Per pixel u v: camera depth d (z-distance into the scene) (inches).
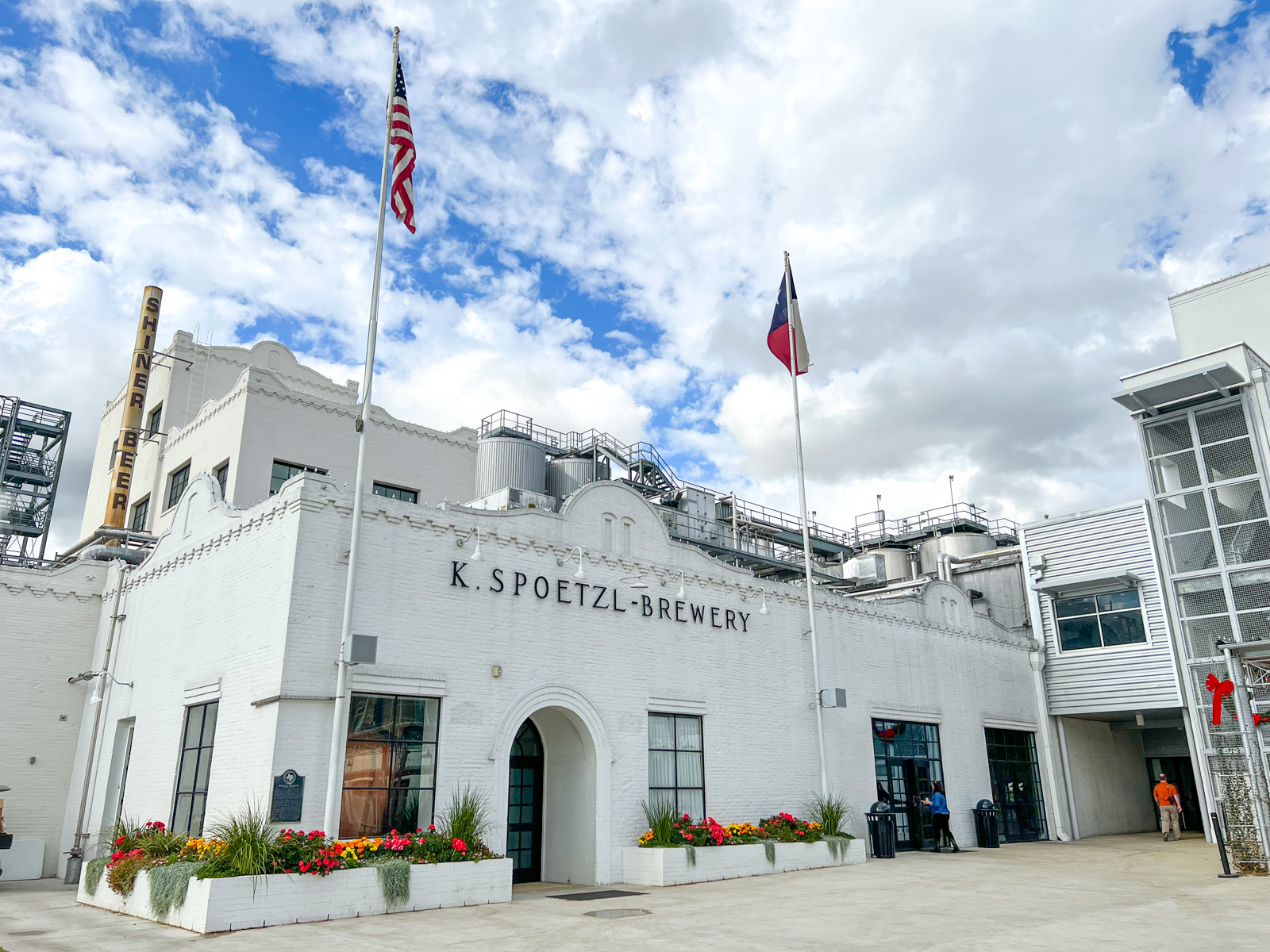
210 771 563.8
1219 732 712.4
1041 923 421.1
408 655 572.4
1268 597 934.4
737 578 800.9
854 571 1322.6
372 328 579.8
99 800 711.1
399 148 616.1
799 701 817.5
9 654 753.0
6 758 732.7
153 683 679.1
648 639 713.6
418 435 1068.5
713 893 563.2
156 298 1170.0
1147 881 596.7
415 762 561.9
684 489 1152.8
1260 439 956.0
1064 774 1093.8
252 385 933.2
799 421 871.1
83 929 435.8
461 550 618.2
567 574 673.6
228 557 617.0
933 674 973.8
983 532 1628.9
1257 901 479.5
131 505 1107.9
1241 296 1112.2
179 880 450.3
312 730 521.3
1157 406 1031.0
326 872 459.8
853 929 412.5
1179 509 1015.0
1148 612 1028.5
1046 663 1119.0
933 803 880.3
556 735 685.9
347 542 566.6
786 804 774.5
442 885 502.3
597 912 478.0
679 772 708.7
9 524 1157.7
